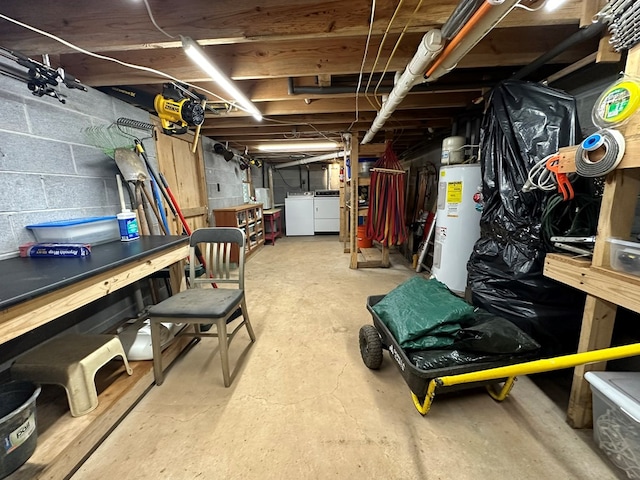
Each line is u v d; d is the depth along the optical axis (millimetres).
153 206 2332
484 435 1244
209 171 4176
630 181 1022
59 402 1297
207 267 2020
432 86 2156
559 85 1913
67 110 1784
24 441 987
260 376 1688
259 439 1247
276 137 4434
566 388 1516
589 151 1013
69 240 1505
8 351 1391
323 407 1431
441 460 1134
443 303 1498
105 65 1917
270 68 1914
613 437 1054
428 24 1339
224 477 1081
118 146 2160
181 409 1428
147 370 1579
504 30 1758
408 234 4715
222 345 1549
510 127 1611
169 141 3057
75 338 1396
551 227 1445
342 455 1164
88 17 1415
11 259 1366
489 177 1792
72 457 1090
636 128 893
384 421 1336
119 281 1329
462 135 3088
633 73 998
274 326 2342
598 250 1095
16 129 1473
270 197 7418
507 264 1624
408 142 5008
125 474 1098
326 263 4453
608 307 1111
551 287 1472
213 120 3408
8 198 1431
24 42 1462
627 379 1074
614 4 1018
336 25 1369
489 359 1288
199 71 1914
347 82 2426
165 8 1382
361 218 5406
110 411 1283
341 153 5707
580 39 1337
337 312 2605
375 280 3553
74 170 1828
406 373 1300
